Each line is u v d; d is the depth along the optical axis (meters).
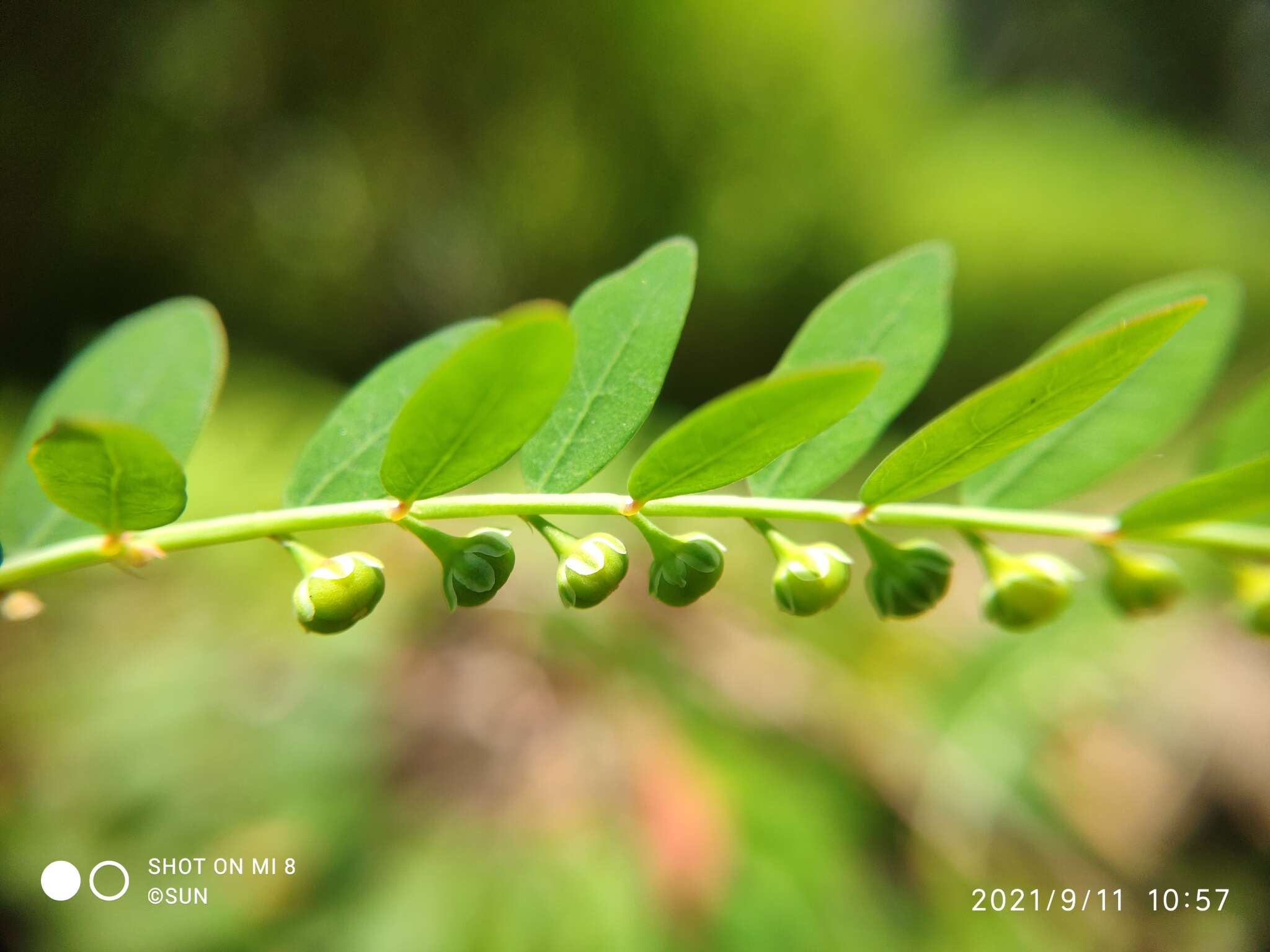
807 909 0.14
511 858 0.14
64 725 0.15
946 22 0.99
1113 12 1.02
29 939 0.13
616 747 0.15
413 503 0.05
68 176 0.32
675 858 0.14
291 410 0.23
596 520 0.18
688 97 0.43
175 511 0.05
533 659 0.17
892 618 0.06
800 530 0.20
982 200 0.54
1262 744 0.17
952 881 0.15
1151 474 0.22
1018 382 0.05
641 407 0.05
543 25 0.39
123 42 0.32
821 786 0.16
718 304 0.46
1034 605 0.06
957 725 0.17
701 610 0.18
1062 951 0.15
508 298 0.45
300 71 0.37
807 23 0.45
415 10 0.37
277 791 0.15
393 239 0.43
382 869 0.14
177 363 0.06
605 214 0.44
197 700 0.16
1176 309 0.05
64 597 0.17
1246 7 1.00
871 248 0.49
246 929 0.13
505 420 0.05
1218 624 0.19
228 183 0.38
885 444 0.27
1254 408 0.06
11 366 0.32
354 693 0.16
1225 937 0.15
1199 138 1.00
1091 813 0.16
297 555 0.05
